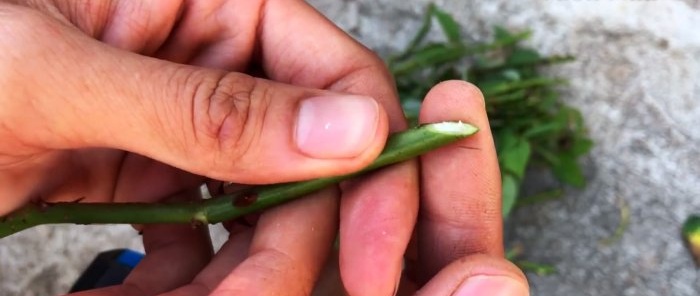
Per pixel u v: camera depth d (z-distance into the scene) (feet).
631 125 0.89
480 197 0.52
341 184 0.54
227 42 0.63
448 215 0.53
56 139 0.49
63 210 0.51
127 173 0.64
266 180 0.49
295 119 0.47
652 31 0.89
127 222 0.52
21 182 0.56
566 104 0.90
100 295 0.58
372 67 0.59
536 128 0.85
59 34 0.47
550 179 0.91
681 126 0.88
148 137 0.48
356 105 0.47
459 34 0.93
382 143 0.48
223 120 0.47
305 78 0.61
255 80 0.49
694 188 0.88
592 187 0.90
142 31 0.60
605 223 0.89
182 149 0.48
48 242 0.99
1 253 1.00
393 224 0.51
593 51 0.90
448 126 0.49
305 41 0.60
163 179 0.64
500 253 0.54
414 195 0.52
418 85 0.91
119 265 0.82
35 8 0.55
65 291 0.98
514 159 0.82
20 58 0.46
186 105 0.47
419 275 0.56
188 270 0.63
